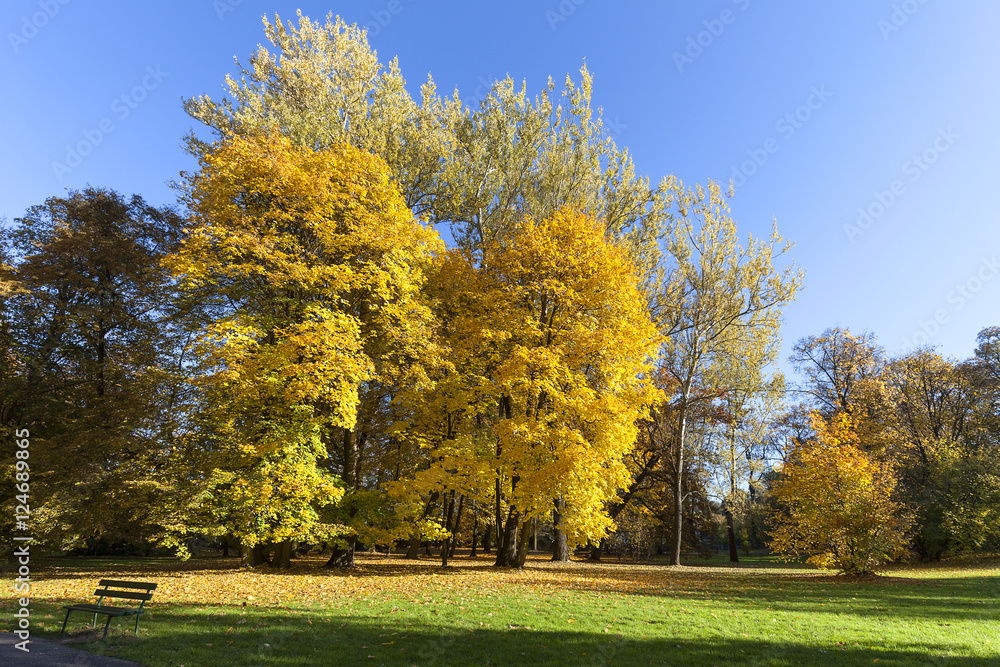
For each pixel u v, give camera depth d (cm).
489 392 1689
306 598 1106
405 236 1625
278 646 697
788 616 975
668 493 3516
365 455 2167
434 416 1822
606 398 1591
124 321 2056
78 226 2116
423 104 2317
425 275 1889
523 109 2422
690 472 3406
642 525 3434
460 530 3209
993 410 3394
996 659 692
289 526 1462
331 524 1606
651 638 786
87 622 822
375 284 1548
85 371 1975
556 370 1641
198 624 815
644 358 1817
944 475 2830
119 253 2012
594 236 1822
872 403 3194
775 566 2728
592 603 1092
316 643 718
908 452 3070
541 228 1841
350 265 1568
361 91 2111
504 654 688
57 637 730
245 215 1475
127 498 1591
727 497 3266
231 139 1566
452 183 2208
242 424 1594
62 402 1891
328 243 1517
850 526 1719
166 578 1416
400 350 1686
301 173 1500
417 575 1630
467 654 687
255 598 1091
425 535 1619
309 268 1484
